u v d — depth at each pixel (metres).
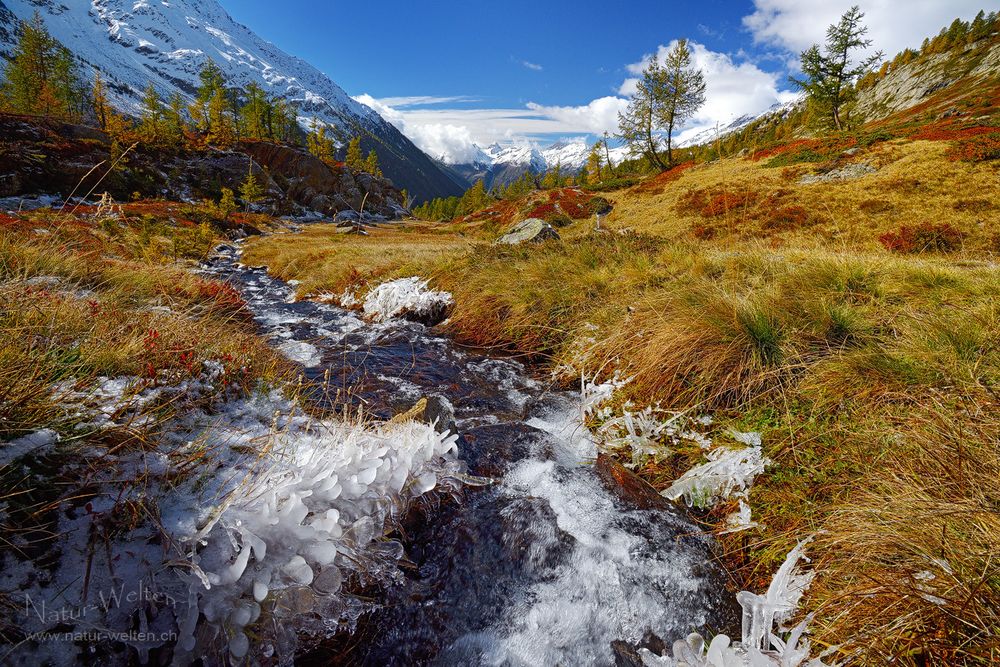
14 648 1.20
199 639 1.42
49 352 2.24
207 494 1.81
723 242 7.33
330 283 10.20
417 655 1.75
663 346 3.72
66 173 31.61
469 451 3.15
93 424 1.94
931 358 2.88
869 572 1.73
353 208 60.16
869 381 2.88
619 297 5.48
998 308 3.40
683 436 3.10
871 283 4.49
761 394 3.15
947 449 2.08
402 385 4.48
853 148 21.83
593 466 3.05
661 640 1.88
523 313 5.88
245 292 10.59
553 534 2.39
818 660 1.51
